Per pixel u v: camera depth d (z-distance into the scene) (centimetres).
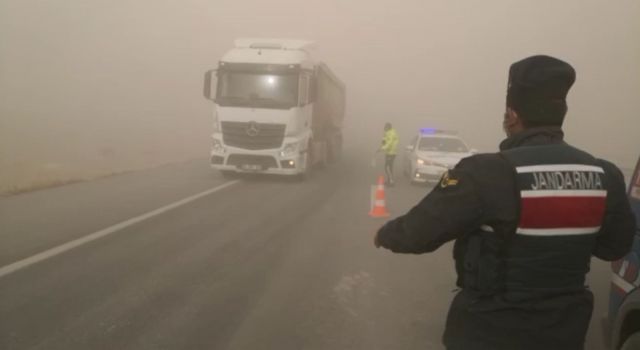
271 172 1577
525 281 199
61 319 504
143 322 506
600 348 500
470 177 201
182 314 531
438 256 815
